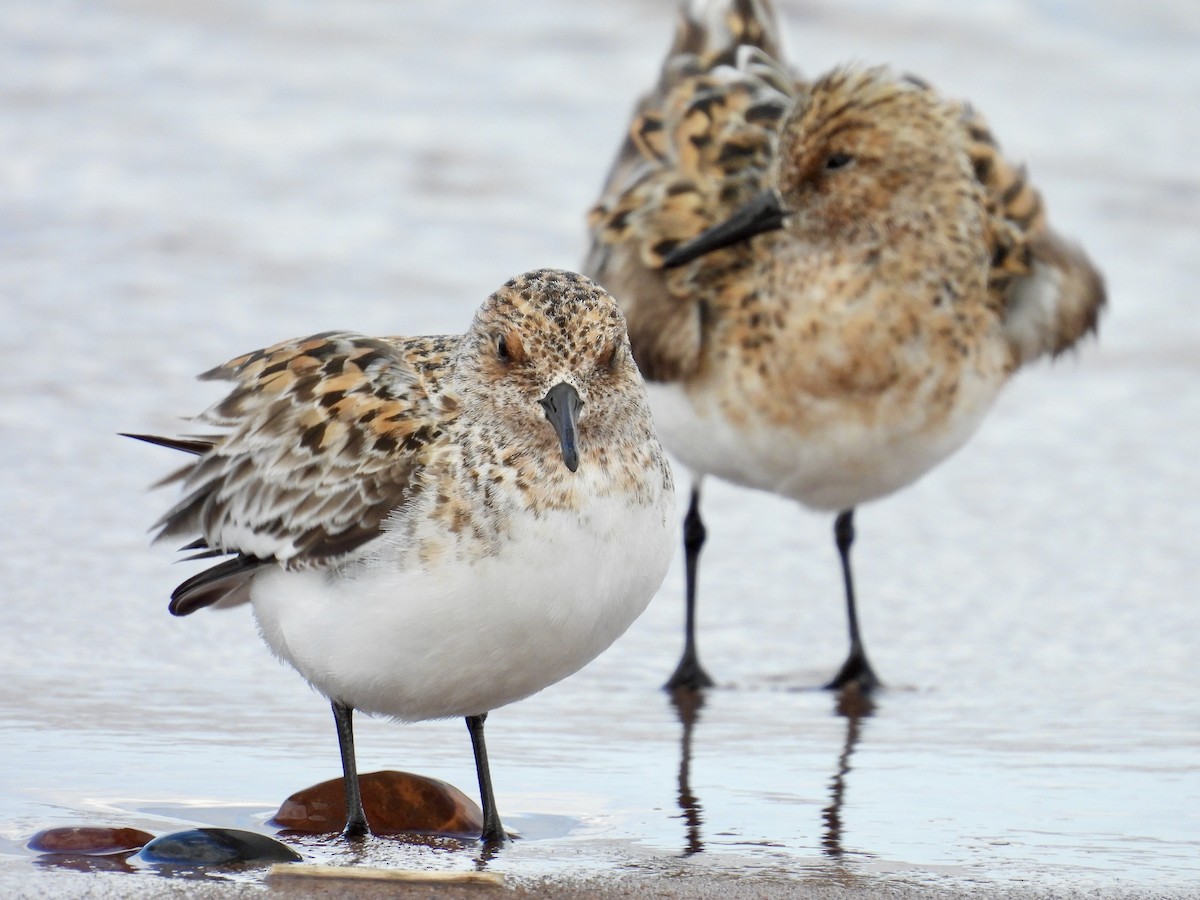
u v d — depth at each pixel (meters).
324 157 23.48
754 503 16.45
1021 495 16.62
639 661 13.06
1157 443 17.98
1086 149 25.84
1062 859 8.98
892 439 13.37
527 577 8.55
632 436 8.77
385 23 27.41
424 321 19.34
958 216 13.45
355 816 9.19
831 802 9.98
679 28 16.50
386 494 8.79
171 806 9.55
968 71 27.97
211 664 12.07
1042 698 12.14
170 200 21.83
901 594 14.41
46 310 18.81
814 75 27.36
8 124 23.59
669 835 9.35
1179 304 21.62
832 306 13.19
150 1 27.22
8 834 8.97
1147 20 29.52
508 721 11.48
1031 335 14.28
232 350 18.16
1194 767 10.66
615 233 14.63
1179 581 14.57
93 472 15.37
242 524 9.27
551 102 25.69
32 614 12.68
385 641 8.70
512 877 8.57
